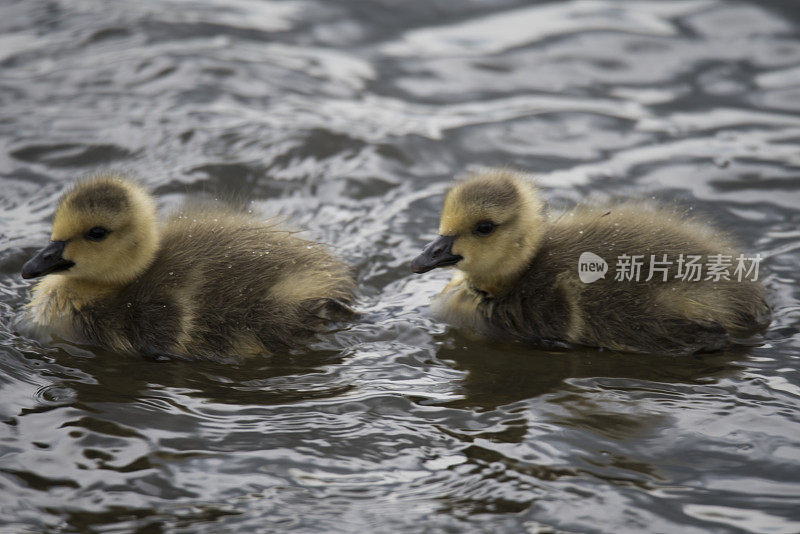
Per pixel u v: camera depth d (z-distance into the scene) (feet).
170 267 38.55
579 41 65.26
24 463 28.53
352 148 52.80
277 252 39.60
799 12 67.36
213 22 67.82
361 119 56.03
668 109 57.31
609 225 41.06
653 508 26.99
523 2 71.36
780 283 41.63
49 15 67.92
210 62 60.95
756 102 57.67
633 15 68.69
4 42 63.46
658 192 48.65
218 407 32.48
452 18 69.46
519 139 54.29
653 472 28.73
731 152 52.39
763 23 66.23
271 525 26.25
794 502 27.27
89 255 37.83
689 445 30.14
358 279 42.78
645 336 37.70
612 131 54.95
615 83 60.34
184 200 47.09
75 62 60.90
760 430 31.01
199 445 29.94
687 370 35.63
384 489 28.02
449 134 54.75
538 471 28.76
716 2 69.41
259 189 48.93
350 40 66.33
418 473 28.78
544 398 33.32
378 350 37.35
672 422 31.50
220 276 38.27
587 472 28.71
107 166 49.98
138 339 37.04
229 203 46.50
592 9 69.87
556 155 52.65
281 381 34.76
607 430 31.07
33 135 52.29
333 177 50.31
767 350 36.91
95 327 37.52
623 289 38.22
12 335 37.22
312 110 56.59
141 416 31.53
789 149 52.60
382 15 69.82
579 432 30.89
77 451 29.27
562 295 38.81
